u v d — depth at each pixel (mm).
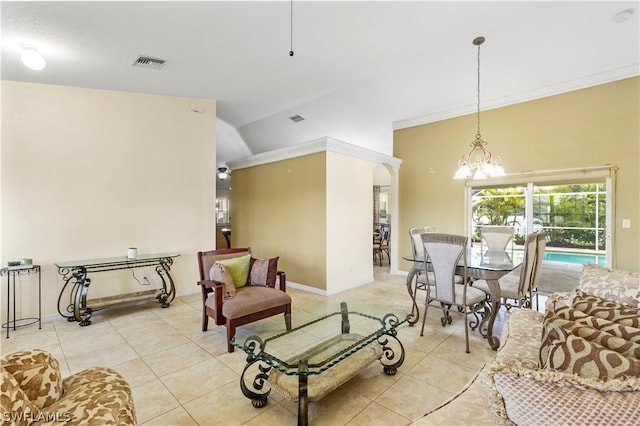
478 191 5199
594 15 3027
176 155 4367
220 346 2789
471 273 3006
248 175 5879
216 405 1951
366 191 5281
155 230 4184
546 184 4543
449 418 1082
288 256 5086
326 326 2428
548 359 1068
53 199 3469
